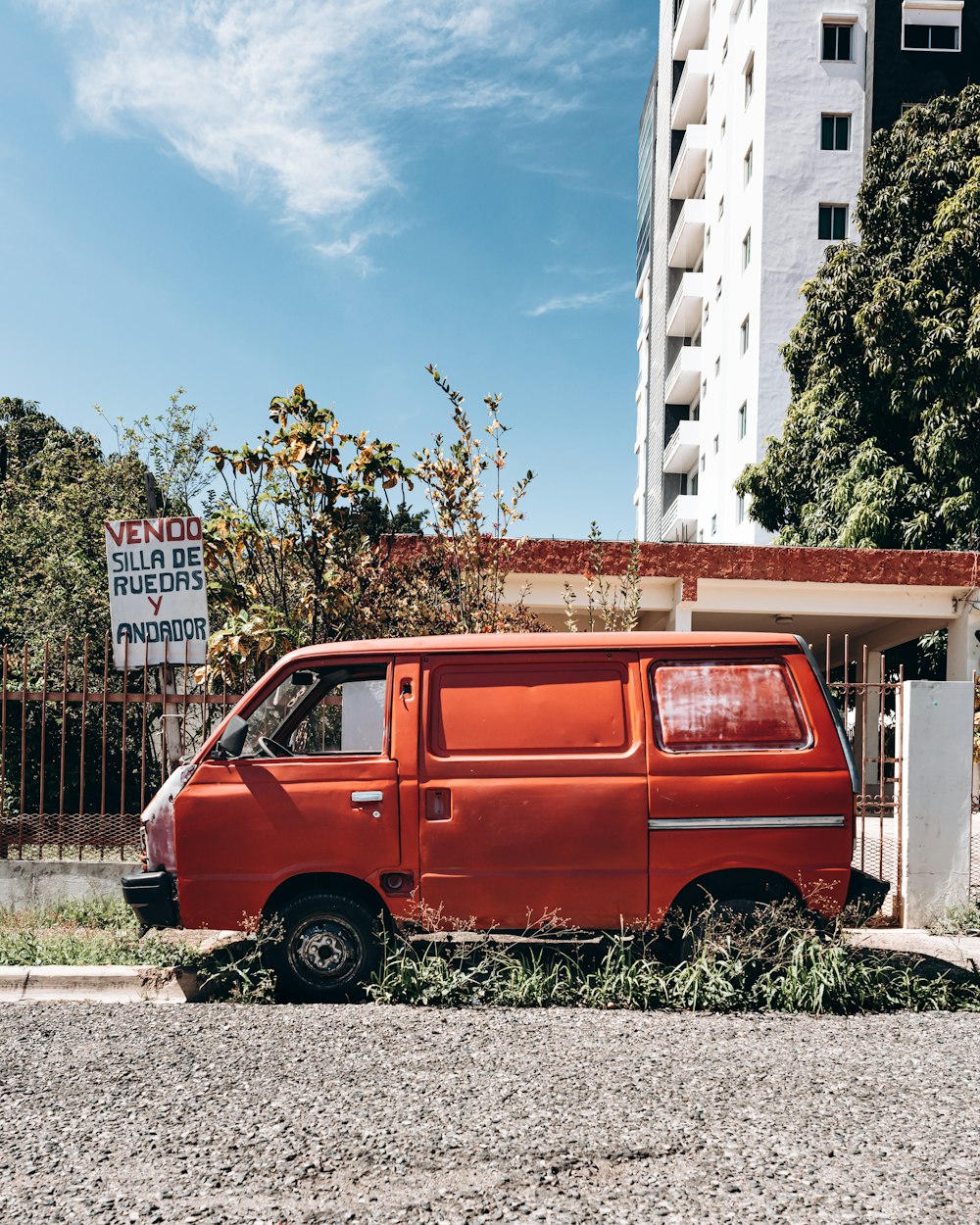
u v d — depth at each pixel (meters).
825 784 6.02
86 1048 5.09
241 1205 3.35
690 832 6.00
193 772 6.16
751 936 6.04
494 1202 3.35
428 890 6.02
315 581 9.34
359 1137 3.89
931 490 21.52
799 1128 3.98
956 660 17.23
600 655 6.23
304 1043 5.14
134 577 8.70
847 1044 5.17
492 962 6.35
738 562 16.23
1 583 13.21
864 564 16.48
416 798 6.07
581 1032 5.35
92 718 11.73
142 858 6.45
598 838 6.01
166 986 6.37
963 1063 4.85
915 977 6.20
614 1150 3.76
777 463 24.16
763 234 29.12
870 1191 3.43
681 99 38.69
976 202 21.28
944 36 29.16
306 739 6.46
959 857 7.74
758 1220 3.23
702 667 6.21
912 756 7.79
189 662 8.64
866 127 29.08
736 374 31.55
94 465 14.42
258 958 6.38
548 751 6.11
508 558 9.76
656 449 42.91
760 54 29.83
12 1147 3.83
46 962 6.77
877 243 23.23
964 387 21.03
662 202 43.03
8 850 8.48
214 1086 4.49
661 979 6.01
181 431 14.88
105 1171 3.61
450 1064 4.78
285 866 6.03
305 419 9.38
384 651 6.31
